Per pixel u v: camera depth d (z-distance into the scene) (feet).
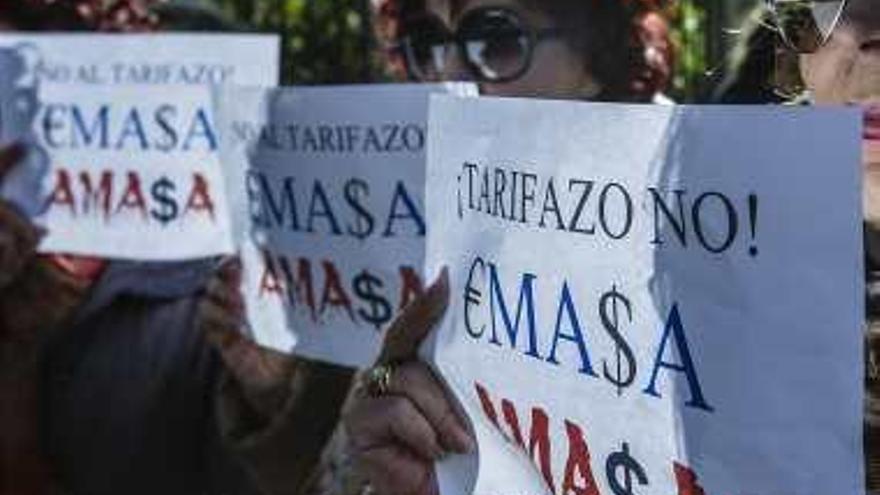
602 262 5.43
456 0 7.89
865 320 5.09
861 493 4.75
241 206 8.80
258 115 8.61
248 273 8.70
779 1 5.78
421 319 6.07
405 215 7.90
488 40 7.83
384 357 6.19
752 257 4.93
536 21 7.77
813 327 4.79
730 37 7.51
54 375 9.43
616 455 5.42
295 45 16.24
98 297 9.37
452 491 6.02
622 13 7.78
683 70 11.06
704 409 5.11
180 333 9.11
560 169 5.56
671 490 5.25
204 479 9.13
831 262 4.74
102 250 9.67
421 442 6.02
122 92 9.86
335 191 8.20
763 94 6.82
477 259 5.90
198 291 9.26
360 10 14.96
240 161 8.77
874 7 5.49
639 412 5.33
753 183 4.91
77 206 9.86
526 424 5.75
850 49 5.55
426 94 7.77
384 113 7.93
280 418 8.26
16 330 9.47
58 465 9.49
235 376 8.49
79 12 10.71
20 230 9.66
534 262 5.68
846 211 4.70
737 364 4.99
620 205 5.35
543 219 5.63
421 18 8.02
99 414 9.21
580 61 7.79
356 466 6.87
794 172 4.80
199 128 9.71
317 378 8.23
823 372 4.78
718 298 5.05
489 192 5.84
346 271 8.14
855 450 4.74
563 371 5.59
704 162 5.05
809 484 4.84
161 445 9.15
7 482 9.41
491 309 5.86
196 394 9.03
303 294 8.37
